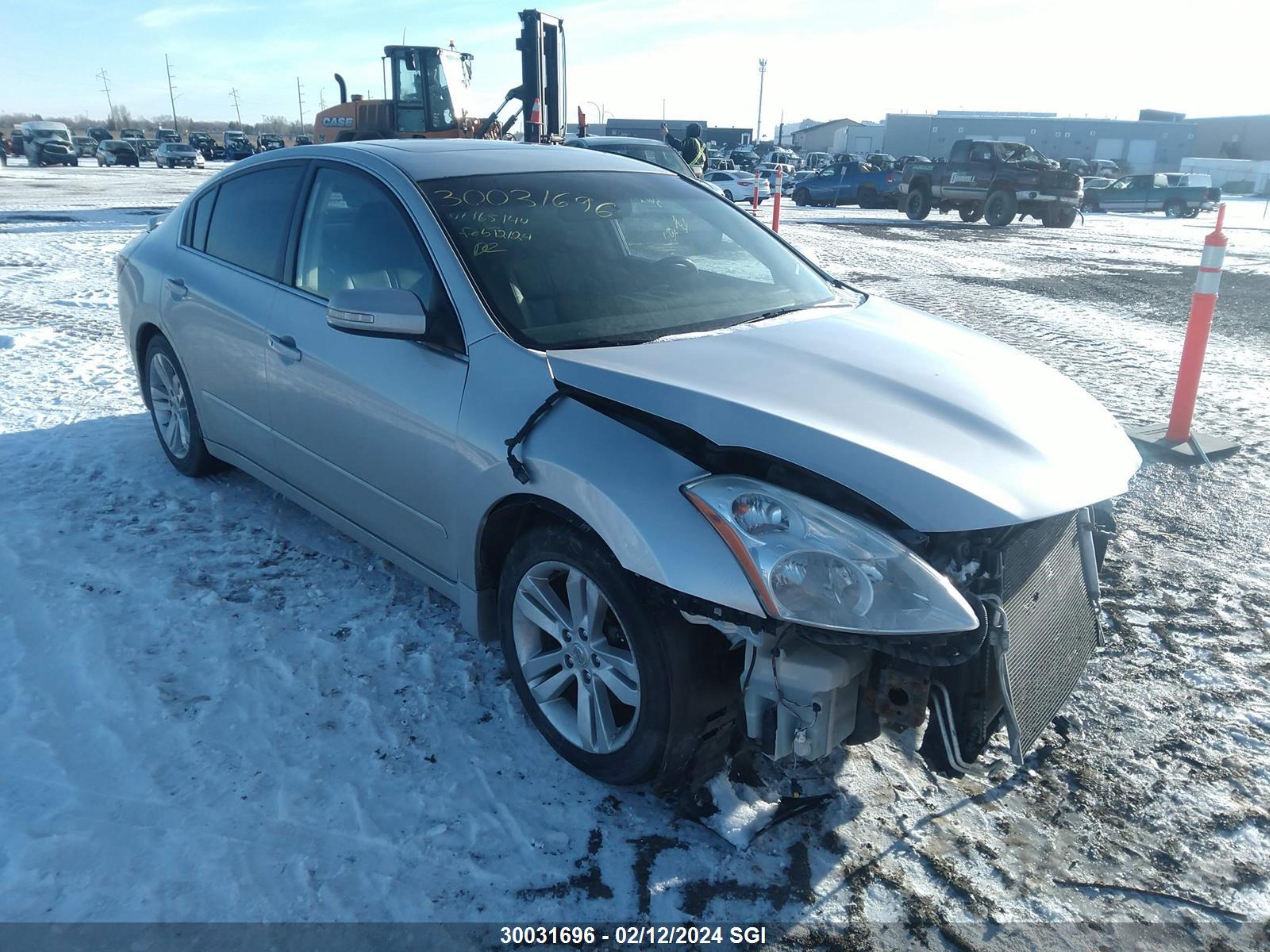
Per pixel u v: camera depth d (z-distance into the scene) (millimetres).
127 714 2803
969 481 2227
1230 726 2957
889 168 29562
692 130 16000
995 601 2197
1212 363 7969
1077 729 2926
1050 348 8336
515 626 2762
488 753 2730
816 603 2088
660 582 2191
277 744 2717
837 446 2246
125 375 6473
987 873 2357
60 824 2373
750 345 2830
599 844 2404
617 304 3037
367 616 3422
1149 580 3924
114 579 3582
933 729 2258
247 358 3748
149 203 20656
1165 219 31531
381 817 2463
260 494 4480
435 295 2953
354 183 3428
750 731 2334
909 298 10758
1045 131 70000
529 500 2574
